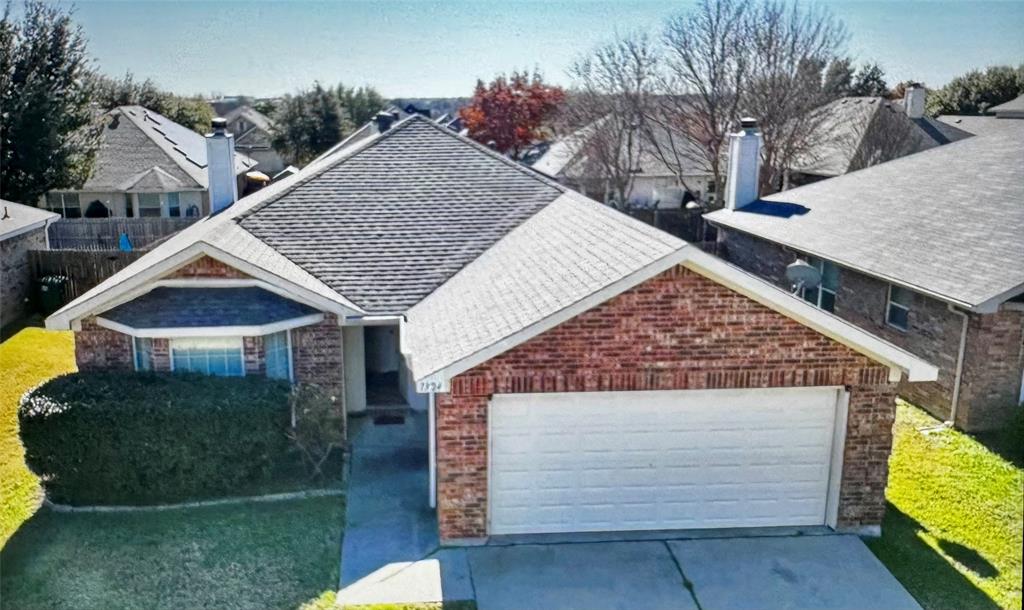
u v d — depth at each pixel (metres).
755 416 10.76
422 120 19.88
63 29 29.62
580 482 10.81
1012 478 12.52
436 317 12.66
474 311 11.90
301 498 11.91
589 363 10.20
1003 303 13.74
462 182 17.84
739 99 34.44
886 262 16.39
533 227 15.89
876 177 22.45
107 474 11.42
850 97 38.44
